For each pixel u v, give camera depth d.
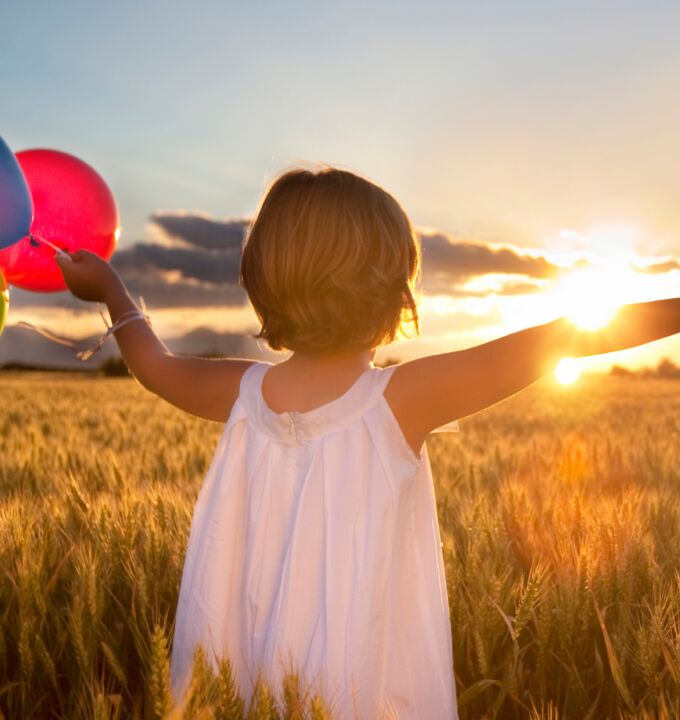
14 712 2.16
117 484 4.52
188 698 1.44
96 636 2.30
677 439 9.61
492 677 2.22
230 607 1.52
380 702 1.38
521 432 12.90
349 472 1.43
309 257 1.38
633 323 1.32
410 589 1.48
